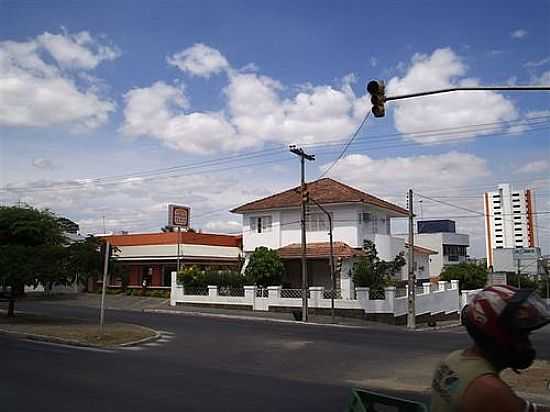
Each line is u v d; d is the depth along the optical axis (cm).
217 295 3928
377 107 1405
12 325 2358
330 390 1177
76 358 1577
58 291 5103
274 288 3691
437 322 3841
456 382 221
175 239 5100
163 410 923
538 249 6031
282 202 4475
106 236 5459
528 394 1157
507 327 215
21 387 1112
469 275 4862
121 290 5028
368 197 4394
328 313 3488
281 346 1989
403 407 299
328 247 4172
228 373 1379
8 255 2480
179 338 2173
